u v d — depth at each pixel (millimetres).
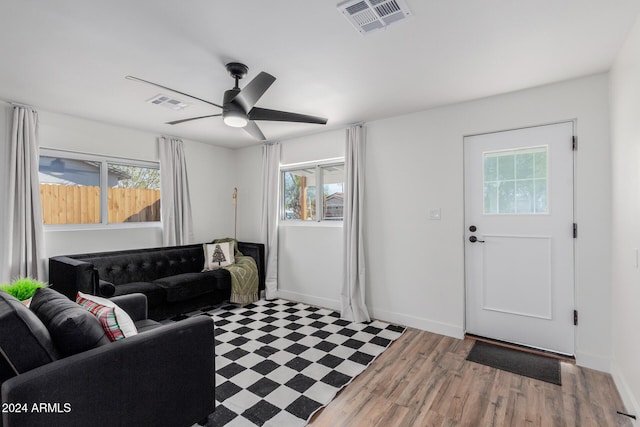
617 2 1561
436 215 3131
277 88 2641
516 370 2359
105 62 2180
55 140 3229
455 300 3025
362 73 2367
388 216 3443
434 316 3145
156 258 3791
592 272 2400
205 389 1729
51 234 3238
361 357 2584
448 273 3066
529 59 2150
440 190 3111
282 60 2162
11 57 2100
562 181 2564
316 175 4156
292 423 1786
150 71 2318
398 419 1823
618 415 1842
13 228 2908
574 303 2516
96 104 2986
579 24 1747
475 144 2959
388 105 3049
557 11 1633
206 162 4637
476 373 2322
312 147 4105
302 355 2615
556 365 2424
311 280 4133
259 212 4742
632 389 1845
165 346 1555
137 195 3947
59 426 1212
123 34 1839
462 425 1771
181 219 4188
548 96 2574
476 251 2967
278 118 2596
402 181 3348
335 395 2057
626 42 1888
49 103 2959
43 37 1863
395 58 2139
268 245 4477
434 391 2102
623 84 1990
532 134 2688
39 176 3170
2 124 2898
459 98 2871
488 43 1944
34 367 1249
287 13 1643
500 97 2791
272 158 4438
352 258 3498
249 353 2646
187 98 2834
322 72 2346
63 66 2234
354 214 3518
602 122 2369
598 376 2270
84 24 1736
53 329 1368
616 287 2195
